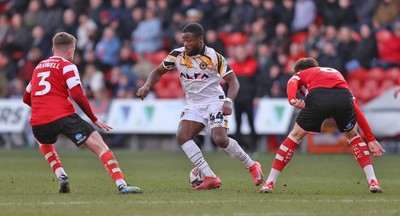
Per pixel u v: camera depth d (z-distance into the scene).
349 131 33.50
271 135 73.69
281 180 41.19
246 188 35.56
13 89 83.25
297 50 72.69
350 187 36.91
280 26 74.69
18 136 81.12
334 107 32.09
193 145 34.53
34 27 85.88
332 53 70.69
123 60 80.12
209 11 78.75
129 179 41.94
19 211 26.86
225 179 41.56
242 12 78.56
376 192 33.50
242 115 71.12
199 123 34.66
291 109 71.69
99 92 79.00
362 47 72.81
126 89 78.81
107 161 31.92
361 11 78.38
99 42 82.19
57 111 31.94
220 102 34.72
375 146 33.31
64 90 32.28
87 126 32.12
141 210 26.75
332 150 69.88
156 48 80.31
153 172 47.75
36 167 52.00
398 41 73.25
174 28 80.00
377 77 72.81
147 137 79.00
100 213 26.12
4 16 89.62
